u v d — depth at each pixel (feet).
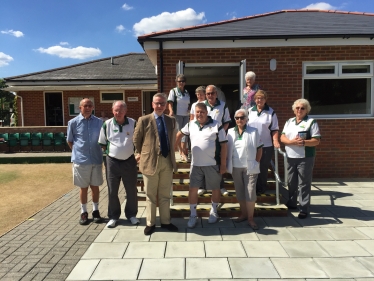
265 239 13.29
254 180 14.42
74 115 49.32
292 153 16.05
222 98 26.25
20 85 48.42
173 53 23.34
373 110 24.09
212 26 25.99
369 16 29.14
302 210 15.94
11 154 39.70
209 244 12.82
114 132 14.58
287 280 10.06
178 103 19.30
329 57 23.48
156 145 13.67
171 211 16.11
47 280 10.18
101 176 15.60
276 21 27.48
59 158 37.06
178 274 10.46
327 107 24.26
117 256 11.81
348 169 24.13
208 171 14.56
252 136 14.35
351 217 15.98
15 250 12.44
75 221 15.94
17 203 19.71
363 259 11.44
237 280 10.07
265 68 23.54
